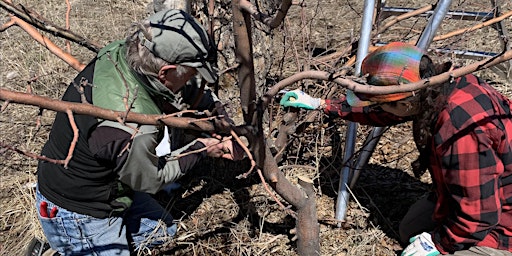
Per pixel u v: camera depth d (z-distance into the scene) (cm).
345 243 260
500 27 338
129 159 187
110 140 184
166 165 204
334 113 233
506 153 188
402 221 256
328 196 288
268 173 200
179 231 269
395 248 259
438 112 187
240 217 276
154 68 178
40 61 405
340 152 306
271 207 279
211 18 223
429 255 222
